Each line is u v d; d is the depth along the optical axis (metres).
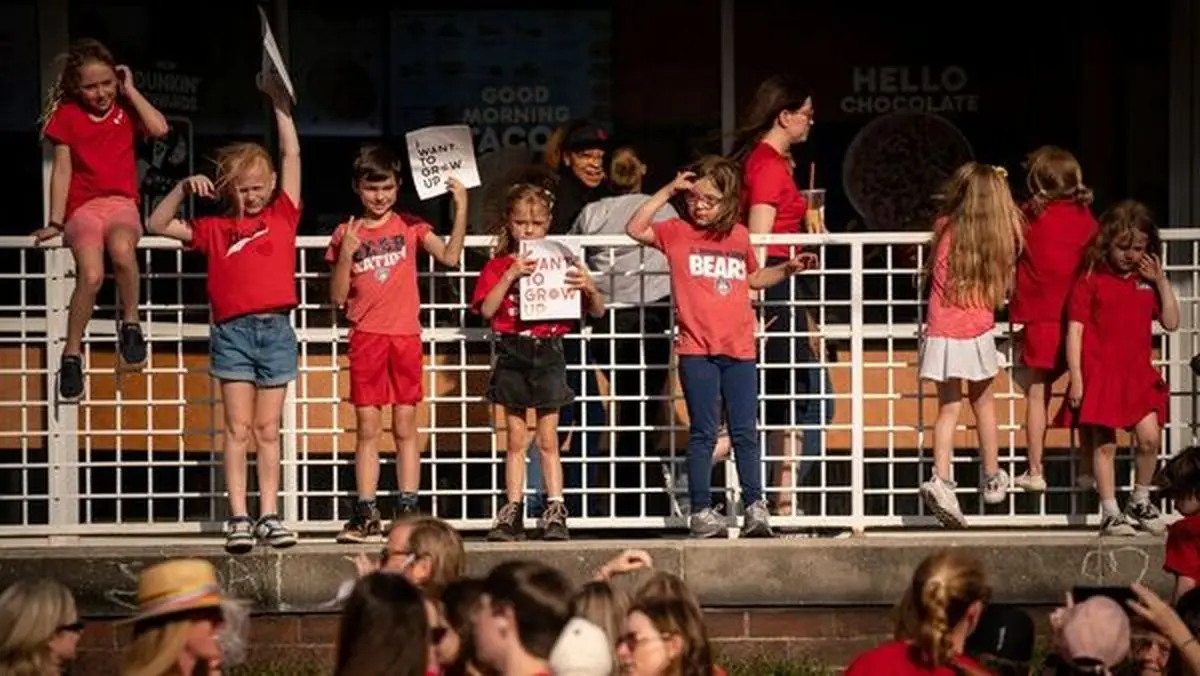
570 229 17.61
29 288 18.97
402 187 19.80
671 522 16.48
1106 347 16.08
